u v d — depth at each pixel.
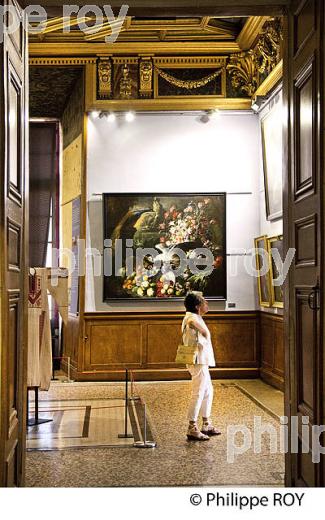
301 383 4.73
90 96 13.50
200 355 8.12
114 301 13.45
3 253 3.94
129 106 13.52
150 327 13.47
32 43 13.16
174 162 13.63
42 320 8.93
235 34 13.27
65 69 13.63
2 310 3.94
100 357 13.41
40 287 8.81
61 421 9.23
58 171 16.31
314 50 4.30
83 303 13.43
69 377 13.32
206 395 8.34
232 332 13.52
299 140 4.80
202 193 13.55
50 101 15.52
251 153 13.66
